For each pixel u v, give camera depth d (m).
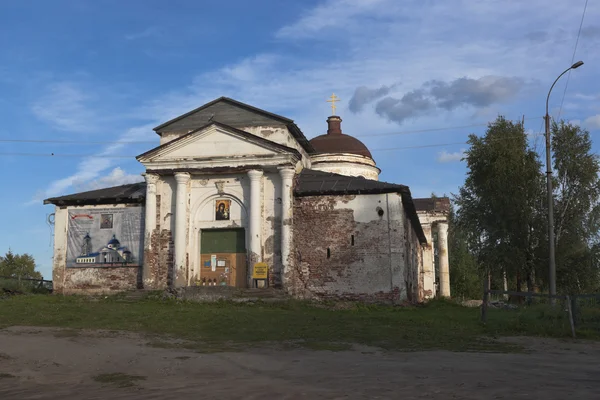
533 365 10.64
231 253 29.30
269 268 28.12
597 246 33.53
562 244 33.38
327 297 27.53
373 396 7.70
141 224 30.08
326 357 11.90
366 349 13.14
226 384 8.87
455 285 60.38
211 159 28.64
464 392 7.91
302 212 28.59
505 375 9.43
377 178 41.16
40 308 20.80
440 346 13.66
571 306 16.34
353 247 27.73
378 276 27.19
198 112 31.22
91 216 30.66
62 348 12.80
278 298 25.61
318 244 28.14
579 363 10.97
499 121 35.38
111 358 11.64
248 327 16.70
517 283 36.12
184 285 28.31
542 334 15.91
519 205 33.38
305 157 34.69
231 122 30.62
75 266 30.27
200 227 29.53
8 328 16.17
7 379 9.55
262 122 30.27
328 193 28.34
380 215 27.69
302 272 28.03
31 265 63.06
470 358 11.66
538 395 7.62
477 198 35.69
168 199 29.80
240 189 29.34
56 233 30.78
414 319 19.88
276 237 28.36
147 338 14.70
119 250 30.00
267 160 28.22
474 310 25.59
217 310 21.53
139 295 26.72
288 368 10.49
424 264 45.03
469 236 35.59
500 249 33.88
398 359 11.58
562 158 34.06
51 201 30.97
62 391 8.56
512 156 33.56
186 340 14.48
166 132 31.36
